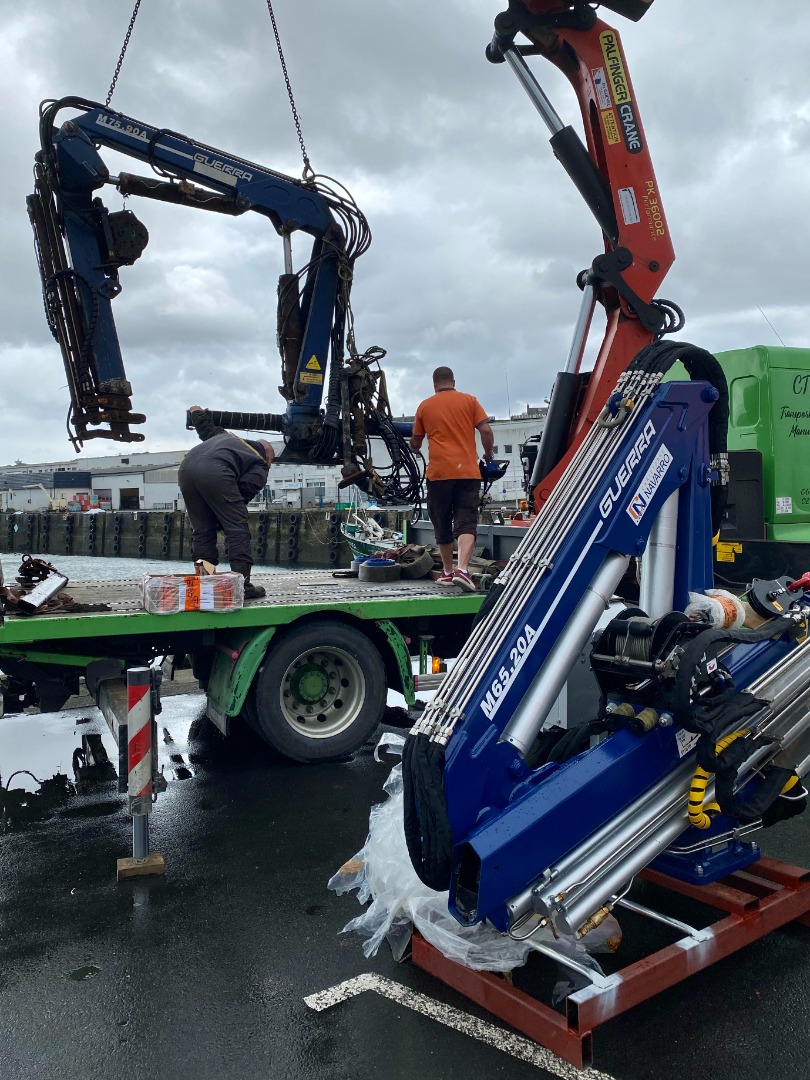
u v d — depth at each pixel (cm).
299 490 5475
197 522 629
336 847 427
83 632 485
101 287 668
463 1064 257
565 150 462
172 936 337
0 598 490
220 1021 279
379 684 572
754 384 663
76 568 3400
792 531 669
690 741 305
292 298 760
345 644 559
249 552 588
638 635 303
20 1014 284
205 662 602
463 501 638
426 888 321
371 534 1000
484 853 260
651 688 303
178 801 498
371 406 772
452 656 673
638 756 294
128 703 399
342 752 560
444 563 665
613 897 280
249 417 760
